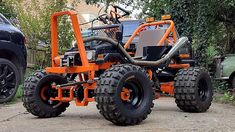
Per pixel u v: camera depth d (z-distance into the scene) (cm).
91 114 661
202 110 678
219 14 1336
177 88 674
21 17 1577
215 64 1277
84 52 566
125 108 519
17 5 1590
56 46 614
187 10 1377
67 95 611
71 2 1869
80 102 579
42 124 555
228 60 1168
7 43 879
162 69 679
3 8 1553
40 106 613
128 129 500
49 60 1611
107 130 494
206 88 689
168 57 650
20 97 954
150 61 632
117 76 514
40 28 1583
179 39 694
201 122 556
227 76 1149
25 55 926
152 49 646
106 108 510
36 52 1589
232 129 497
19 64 910
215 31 1437
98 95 515
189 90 663
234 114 652
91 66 561
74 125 539
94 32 699
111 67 540
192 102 663
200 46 1368
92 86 564
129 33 1212
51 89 627
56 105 630
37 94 611
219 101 885
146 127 513
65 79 634
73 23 563
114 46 577
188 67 703
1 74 861
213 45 1513
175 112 682
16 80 886
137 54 721
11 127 536
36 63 1583
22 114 679
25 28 1566
